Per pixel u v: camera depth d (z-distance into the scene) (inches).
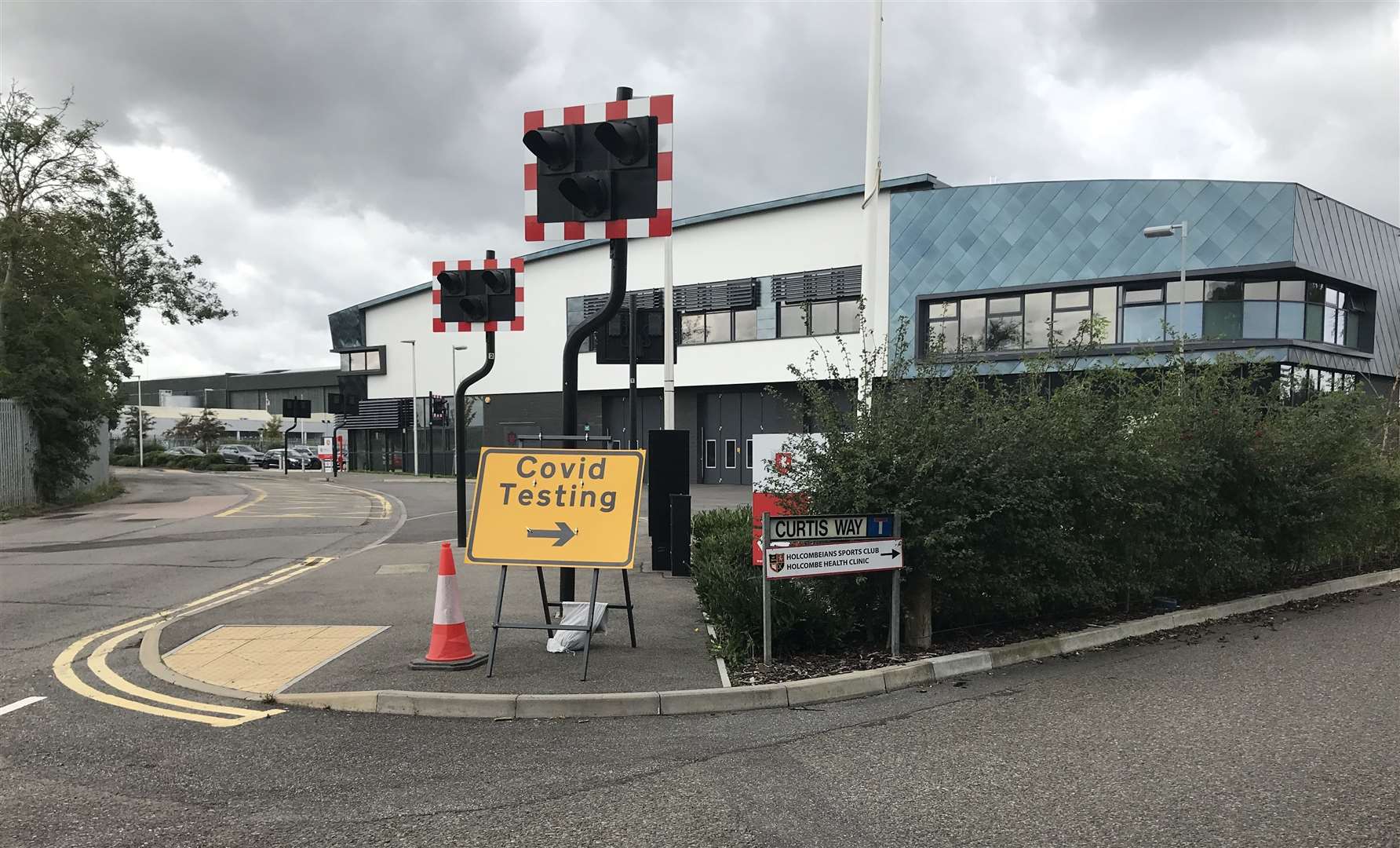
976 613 296.4
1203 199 920.3
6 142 890.7
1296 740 195.0
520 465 260.1
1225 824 150.3
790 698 226.2
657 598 351.6
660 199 273.3
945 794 165.3
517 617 318.3
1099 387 328.8
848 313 1136.2
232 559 491.5
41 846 144.5
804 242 1170.0
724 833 148.6
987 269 1019.9
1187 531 342.6
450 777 174.7
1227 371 409.4
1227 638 308.8
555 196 282.4
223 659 261.3
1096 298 975.0
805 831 149.3
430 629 296.2
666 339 616.1
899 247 1075.3
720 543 392.8
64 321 881.5
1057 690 239.1
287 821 154.0
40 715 215.0
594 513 252.7
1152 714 216.4
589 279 1454.2
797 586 273.1
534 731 204.4
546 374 1529.3
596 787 169.6
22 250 866.8
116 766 181.2
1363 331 1041.5
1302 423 413.7
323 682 235.3
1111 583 314.7
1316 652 284.8
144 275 1562.5
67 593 385.4
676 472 422.9
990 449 270.1
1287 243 881.5
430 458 1717.5
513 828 150.9
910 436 265.0
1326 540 414.3
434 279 507.5
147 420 3026.6
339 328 2038.6
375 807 160.1
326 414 3462.1
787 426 1234.0
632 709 217.3
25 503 844.0
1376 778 170.9
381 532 640.4
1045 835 146.8
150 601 366.9
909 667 246.8
